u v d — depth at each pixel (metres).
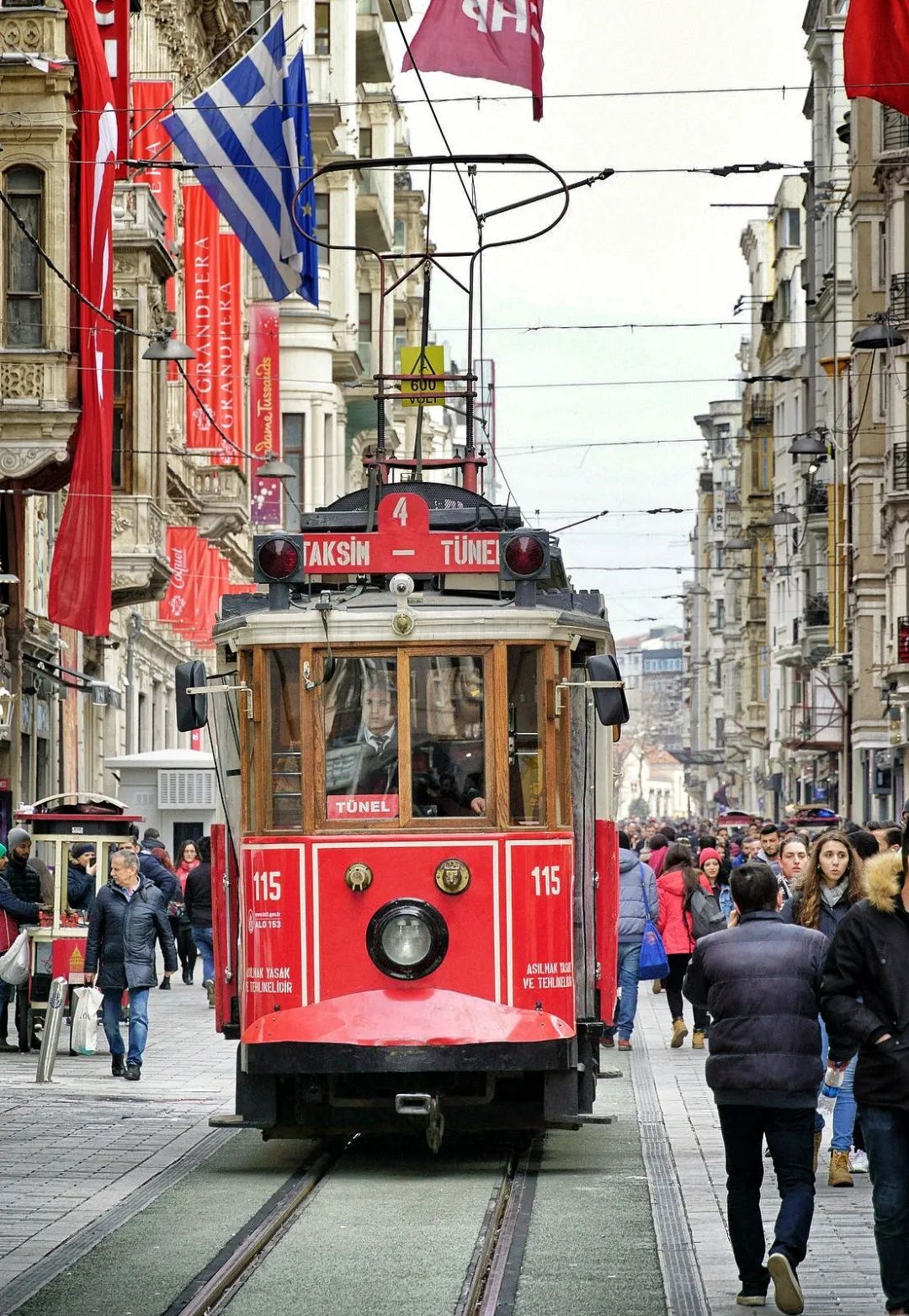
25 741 89.44
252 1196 30.27
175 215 110.19
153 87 95.31
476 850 31.88
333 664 32.38
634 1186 31.22
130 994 45.75
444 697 32.22
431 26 56.50
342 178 154.88
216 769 34.16
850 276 173.62
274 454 115.81
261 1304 23.11
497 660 32.19
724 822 115.75
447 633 32.19
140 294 90.00
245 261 144.12
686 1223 28.09
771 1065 22.95
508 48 56.62
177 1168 33.19
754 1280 23.16
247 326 145.00
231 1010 33.56
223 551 141.38
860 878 30.80
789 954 23.41
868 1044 21.02
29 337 72.00
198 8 133.62
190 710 32.72
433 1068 30.88
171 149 102.38
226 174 65.25
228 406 107.19
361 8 168.88
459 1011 31.31
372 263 182.00
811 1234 27.48
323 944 31.86
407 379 44.53
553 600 33.84
